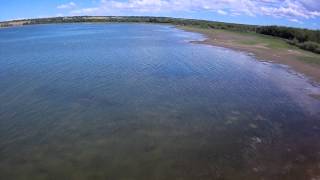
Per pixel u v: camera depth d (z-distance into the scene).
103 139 18.28
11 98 24.86
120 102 24.47
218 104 24.64
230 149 17.42
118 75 33.25
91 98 25.27
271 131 19.92
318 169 15.67
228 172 15.19
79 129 19.50
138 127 19.97
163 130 19.64
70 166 15.48
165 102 24.73
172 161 16.06
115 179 14.51
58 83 29.55
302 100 26.47
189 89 28.55
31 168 15.28
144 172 15.08
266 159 16.47
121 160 16.06
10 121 20.45
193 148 17.45
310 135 19.52
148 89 28.14
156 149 17.25
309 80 33.75
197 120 21.30
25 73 33.72
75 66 37.91
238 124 20.83
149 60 43.00
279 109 23.98
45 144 17.58
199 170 15.30
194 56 47.16
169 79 32.12
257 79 33.22
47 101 24.34
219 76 34.12
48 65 38.62
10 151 16.77
